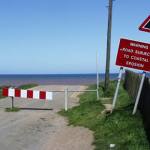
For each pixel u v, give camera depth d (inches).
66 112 816.3
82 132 599.8
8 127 655.8
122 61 652.1
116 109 716.7
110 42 1202.0
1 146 515.8
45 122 706.2
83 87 1555.1
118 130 560.1
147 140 488.4
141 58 644.7
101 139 537.6
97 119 673.6
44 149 498.9
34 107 922.7
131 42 645.9
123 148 475.2
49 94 872.9
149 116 553.0
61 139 557.0
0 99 1113.4
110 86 1307.8
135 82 858.8
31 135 588.1
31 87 1587.1
